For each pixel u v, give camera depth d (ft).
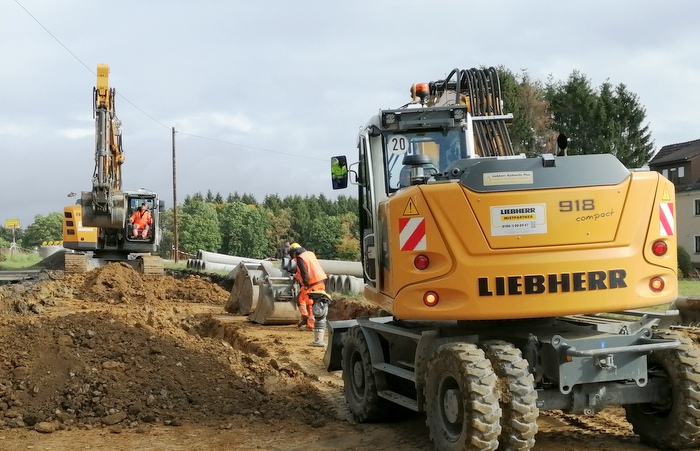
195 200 323.37
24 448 21.84
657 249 19.71
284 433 23.90
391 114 24.61
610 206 19.39
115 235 90.22
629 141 176.65
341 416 26.43
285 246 55.36
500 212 19.27
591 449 20.86
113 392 26.50
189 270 104.68
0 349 29.32
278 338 44.98
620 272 19.31
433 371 20.12
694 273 117.60
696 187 155.94
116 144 87.20
